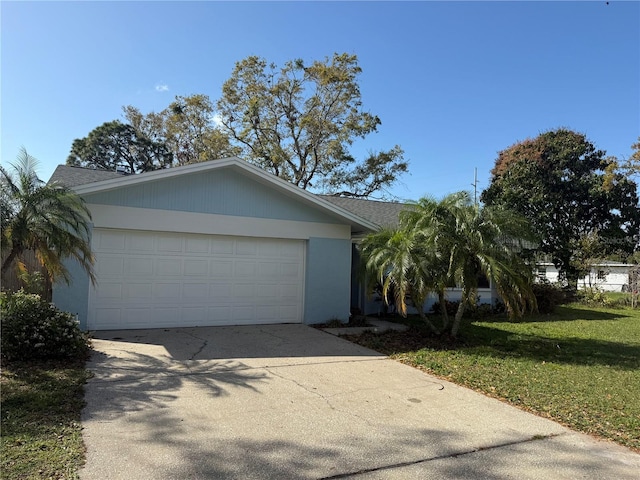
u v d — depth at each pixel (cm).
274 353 775
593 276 2927
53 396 491
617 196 2178
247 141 2864
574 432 458
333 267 1129
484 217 896
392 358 784
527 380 650
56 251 692
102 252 906
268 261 1073
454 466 371
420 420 479
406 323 1184
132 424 430
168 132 3130
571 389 608
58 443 376
